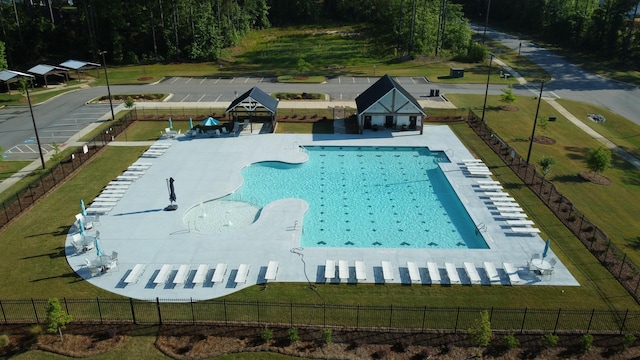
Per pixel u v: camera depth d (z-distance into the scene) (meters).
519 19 125.69
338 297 26.23
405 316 24.86
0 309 25.12
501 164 43.84
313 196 39.06
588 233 32.53
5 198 37.09
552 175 41.94
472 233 33.88
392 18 105.75
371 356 22.34
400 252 30.28
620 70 82.75
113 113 57.97
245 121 54.53
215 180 40.53
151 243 31.08
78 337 23.38
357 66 87.38
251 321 24.47
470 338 23.30
